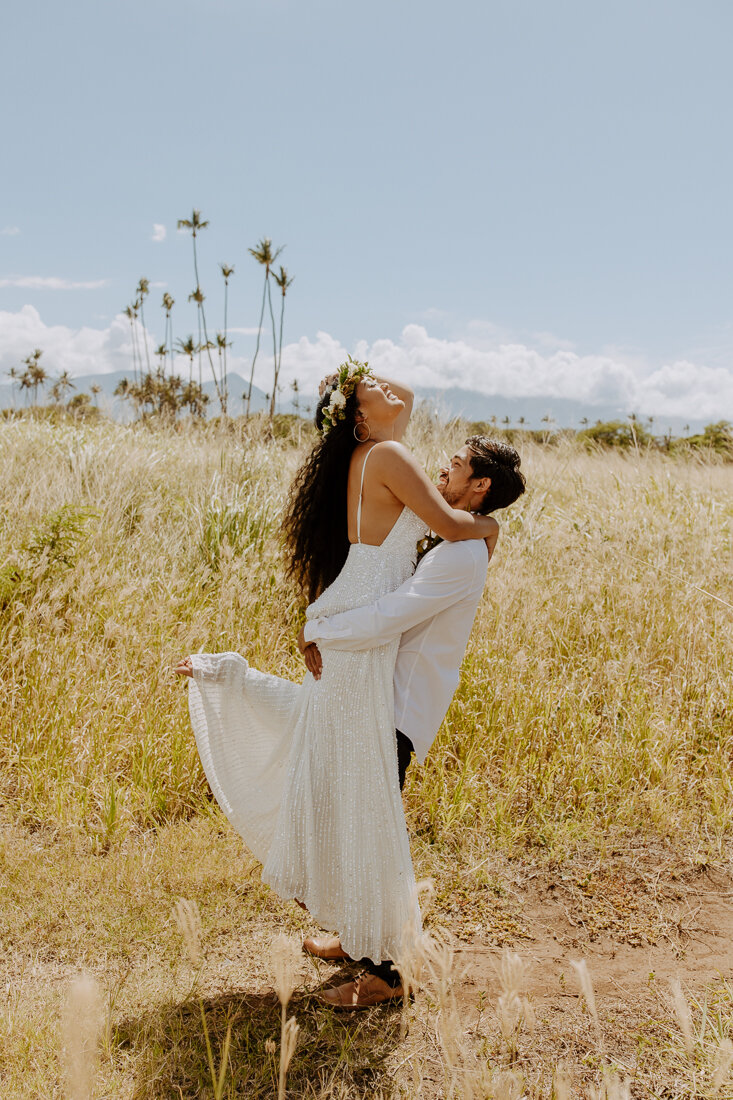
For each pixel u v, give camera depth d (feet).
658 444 29.71
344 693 7.36
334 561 8.18
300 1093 6.45
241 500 20.12
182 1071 6.60
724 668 14.56
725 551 19.99
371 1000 7.54
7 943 8.23
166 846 10.03
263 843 8.18
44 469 22.07
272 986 7.80
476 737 12.32
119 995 7.41
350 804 7.26
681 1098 6.43
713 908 9.43
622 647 15.21
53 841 10.19
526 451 28.48
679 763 12.39
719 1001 7.59
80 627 14.21
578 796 11.62
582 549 19.56
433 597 7.15
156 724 12.16
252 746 8.23
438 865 10.06
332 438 7.79
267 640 15.03
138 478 22.90
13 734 11.96
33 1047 6.62
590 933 8.91
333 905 7.45
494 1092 5.57
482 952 8.50
